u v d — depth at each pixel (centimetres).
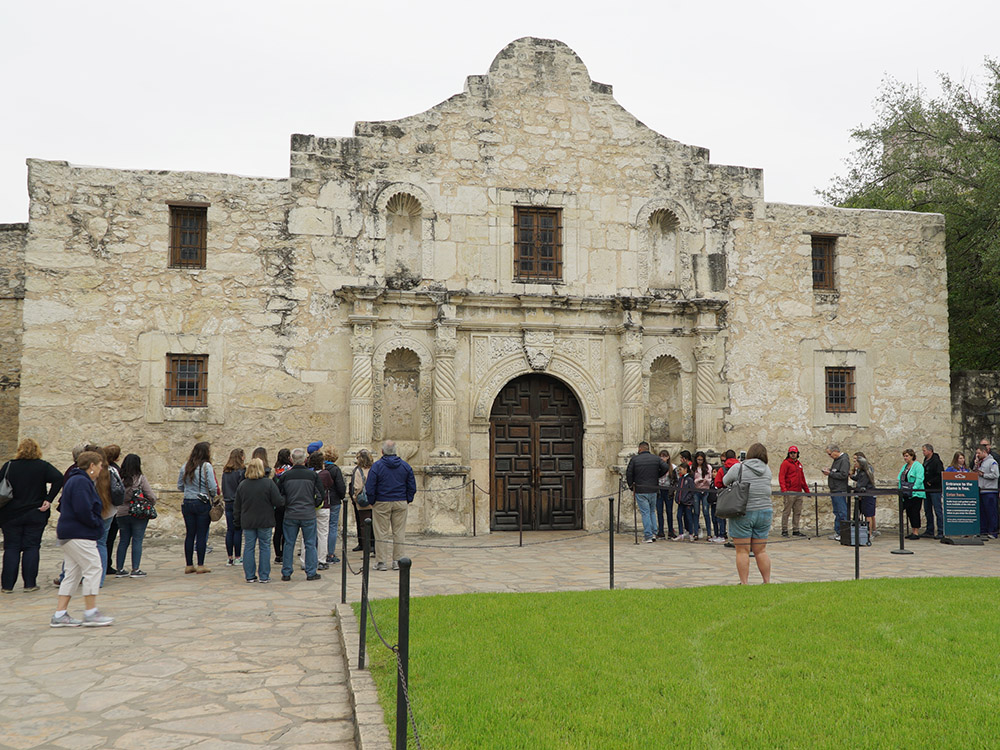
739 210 1636
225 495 1126
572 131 1575
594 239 1566
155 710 531
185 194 1418
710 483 1388
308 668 621
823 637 634
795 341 1634
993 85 1777
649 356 1580
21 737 484
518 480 1539
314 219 1459
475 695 510
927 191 2041
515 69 1560
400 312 1476
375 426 1455
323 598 886
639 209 1591
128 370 1377
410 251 1516
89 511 759
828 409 1647
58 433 1343
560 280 1550
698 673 551
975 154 1739
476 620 706
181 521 1368
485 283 1512
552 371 1536
